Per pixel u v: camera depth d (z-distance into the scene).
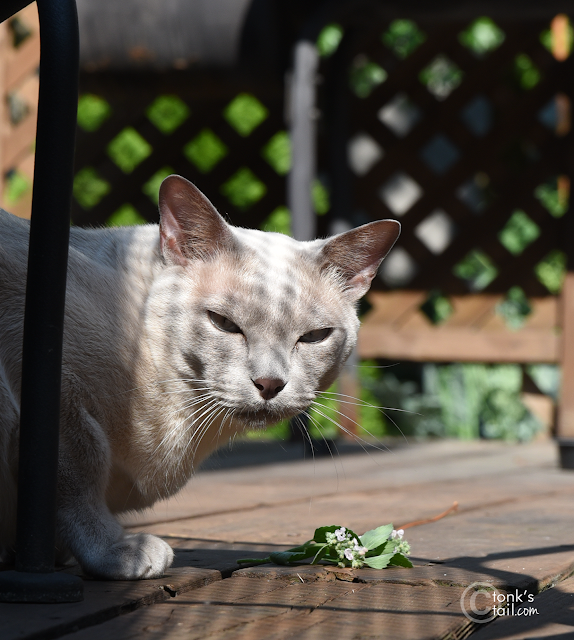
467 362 5.71
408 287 5.83
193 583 1.55
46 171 1.32
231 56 4.84
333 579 1.64
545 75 5.64
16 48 4.76
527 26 5.65
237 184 6.50
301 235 4.91
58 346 1.34
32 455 1.33
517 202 5.66
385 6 4.92
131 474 1.87
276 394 1.95
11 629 1.17
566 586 1.63
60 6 1.34
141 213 6.16
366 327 5.87
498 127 5.70
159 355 1.87
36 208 1.33
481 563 1.79
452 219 5.76
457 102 5.77
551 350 5.50
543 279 6.95
